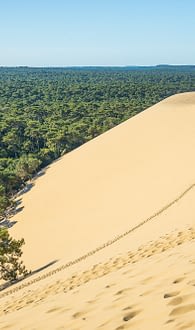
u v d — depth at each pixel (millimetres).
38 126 100250
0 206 46656
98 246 23562
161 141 53781
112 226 31156
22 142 90688
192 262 6211
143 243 15562
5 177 56031
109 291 6230
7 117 113250
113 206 37219
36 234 38156
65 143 84188
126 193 39562
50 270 22281
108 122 101812
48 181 54875
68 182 51031
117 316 4609
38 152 83500
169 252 8977
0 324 6512
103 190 43562
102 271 12062
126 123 67500
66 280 13273
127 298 5273
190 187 30297
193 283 4816
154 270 6828
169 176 38969
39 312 6430
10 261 25734
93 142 64188
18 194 54781
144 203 33688
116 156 54062
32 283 20047
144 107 131750
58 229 37344
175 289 4859
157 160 46875
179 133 54031
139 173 44469
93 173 51250
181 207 24312
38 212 44656
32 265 29969
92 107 133000
